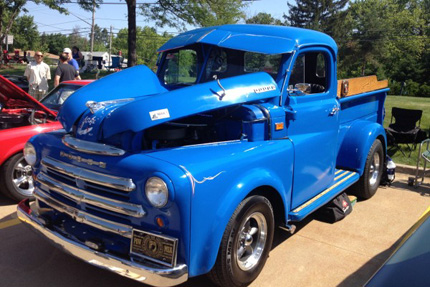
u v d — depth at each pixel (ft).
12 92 16.43
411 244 7.05
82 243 9.75
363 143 17.31
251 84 11.61
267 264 12.67
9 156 16.17
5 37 127.34
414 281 6.10
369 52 177.17
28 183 17.02
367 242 14.49
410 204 18.74
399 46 189.78
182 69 14.65
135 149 9.97
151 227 9.25
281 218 12.34
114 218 9.82
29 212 11.41
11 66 124.98
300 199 13.23
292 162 12.26
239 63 13.39
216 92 10.85
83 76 83.71
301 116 12.95
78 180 10.24
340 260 13.10
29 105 17.62
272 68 12.76
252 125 11.36
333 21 185.68
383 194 20.15
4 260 12.51
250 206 10.37
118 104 11.45
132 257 9.25
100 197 9.79
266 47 12.63
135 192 9.21
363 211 17.66
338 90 16.02
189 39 14.23
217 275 10.09
